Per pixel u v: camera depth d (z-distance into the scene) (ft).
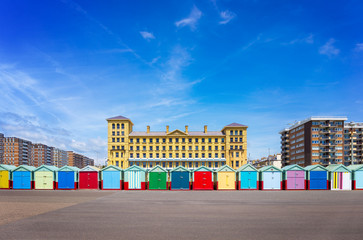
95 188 149.59
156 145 333.01
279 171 149.48
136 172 149.89
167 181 149.48
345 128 352.90
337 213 65.26
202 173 149.28
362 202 87.10
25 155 632.38
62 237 43.73
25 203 83.97
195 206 77.10
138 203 83.82
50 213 65.05
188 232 46.65
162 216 61.00
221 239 42.52
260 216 61.11
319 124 338.95
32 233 46.11
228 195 112.47
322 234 45.47
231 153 329.93
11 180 150.51
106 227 50.34
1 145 586.04
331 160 334.65
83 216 61.11
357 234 45.50
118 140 329.52
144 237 43.62
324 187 147.43
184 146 334.44
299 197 103.50
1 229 48.96
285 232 46.70
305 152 352.08
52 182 149.48
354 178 147.74
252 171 150.10
